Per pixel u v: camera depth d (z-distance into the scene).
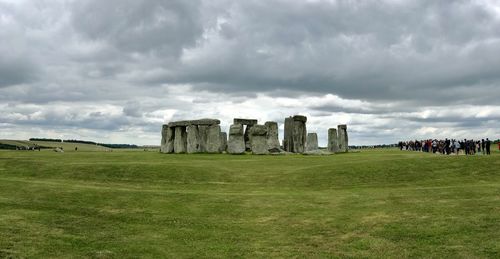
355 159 41.56
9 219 18.16
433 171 30.78
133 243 15.87
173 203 22.70
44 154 52.78
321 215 19.70
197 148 57.09
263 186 29.31
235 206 21.97
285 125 60.75
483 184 26.17
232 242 16.08
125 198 23.61
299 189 27.98
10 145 108.69
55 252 14.31
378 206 20.84
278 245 15.59
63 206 21.45
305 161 41.00
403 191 24.39
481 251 13.68
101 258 13.99
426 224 17.03
